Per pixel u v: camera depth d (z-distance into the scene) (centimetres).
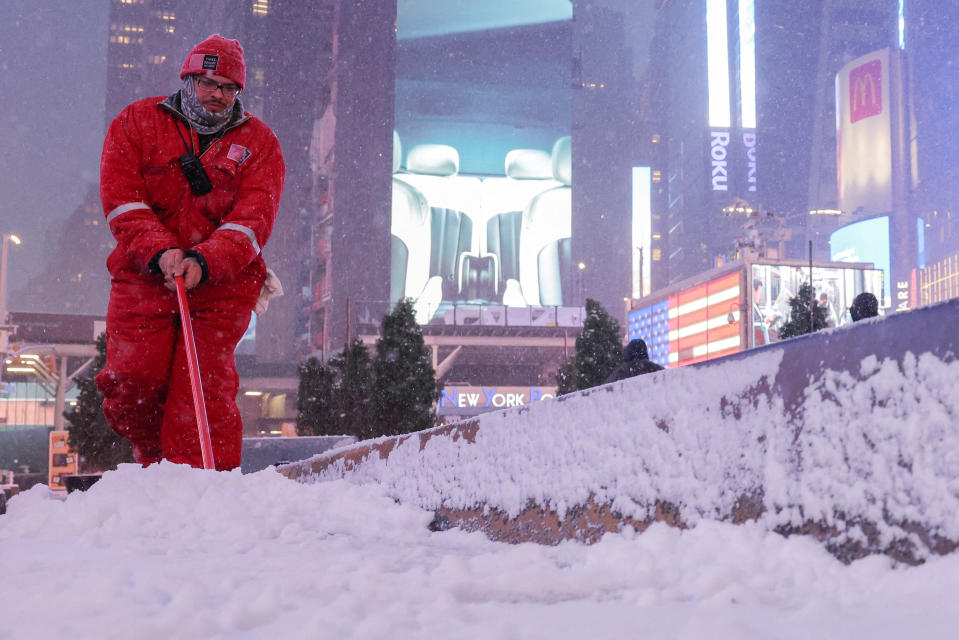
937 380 101
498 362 8862
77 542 195
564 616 102
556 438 188
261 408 9056
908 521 102
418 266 9606
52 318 6950
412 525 238
